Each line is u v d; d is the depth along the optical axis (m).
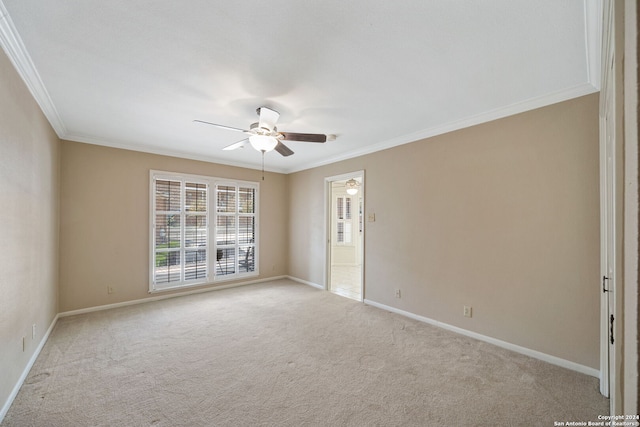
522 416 1.85
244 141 3.00
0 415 1.77
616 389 0.82
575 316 2.36
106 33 1.69
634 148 0.39
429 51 1.86
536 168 2.58
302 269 5.58
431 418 1.83
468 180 3.06
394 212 3.84
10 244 1.93
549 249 2.50
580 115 2.35
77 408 1.90
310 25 1.61
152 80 2.23
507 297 2.76
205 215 4.87
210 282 4.90
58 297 3.53
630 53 0.40
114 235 3.98
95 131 3.49
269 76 2.18
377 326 3.35
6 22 1.58
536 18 1.54
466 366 2.45
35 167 2.47
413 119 3.06
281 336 3.07
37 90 2.35
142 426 1.75
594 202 2.28
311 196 5.38
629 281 0.43
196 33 1.68
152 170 4.31
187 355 2.64
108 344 2.84
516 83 2.28
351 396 2.05
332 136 3.67
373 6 1.47
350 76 2.18
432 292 3.38
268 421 1.80
